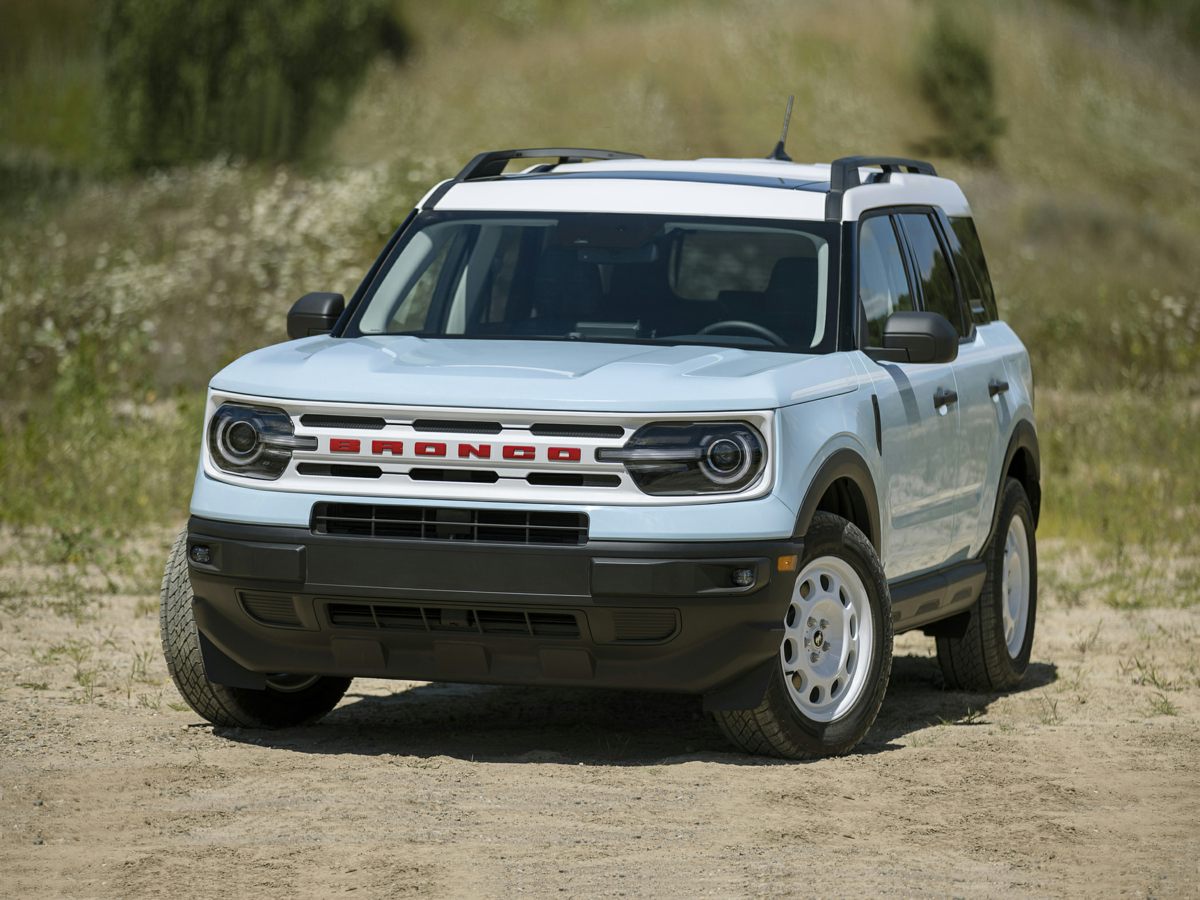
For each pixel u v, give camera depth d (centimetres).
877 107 10156
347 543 1598
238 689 1780
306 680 1853
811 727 1675
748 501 1574
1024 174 9912
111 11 10044
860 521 1769
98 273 5316
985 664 2144
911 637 2627
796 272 1850
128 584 2722
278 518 1625
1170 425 4188
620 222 1920
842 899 1241
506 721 1917
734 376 1622
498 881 1277
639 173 2017
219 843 1366
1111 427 4269
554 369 1642
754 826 1435
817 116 9912
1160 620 2647
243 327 4925
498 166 2169
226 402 1683
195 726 1822
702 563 1552
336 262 5328
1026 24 11869
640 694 2084
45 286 4856
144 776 1577
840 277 1838
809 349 1795
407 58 10244
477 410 1585
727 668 1592
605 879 1284
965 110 10194
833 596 1706
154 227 6394
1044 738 1803
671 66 10238
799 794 1540
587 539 1559
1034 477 2312
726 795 1536
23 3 11025
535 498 1570
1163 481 3712
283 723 1841
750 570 1565
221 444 1677
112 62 9725
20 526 3170
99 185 8012
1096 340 5541
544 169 2162
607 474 1565
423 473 1600
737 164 2112
